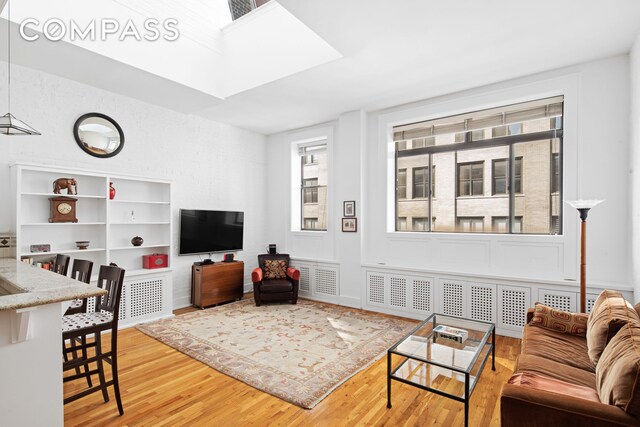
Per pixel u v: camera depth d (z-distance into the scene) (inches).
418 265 182.5
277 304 204.5
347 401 97.4
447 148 184.7
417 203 193.8
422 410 92.7
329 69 143.9
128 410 91.8
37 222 142.2
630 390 53.9
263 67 158.7
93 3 124.3
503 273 157.3
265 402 96.7
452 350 100.3
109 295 95.7
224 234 216.7
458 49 127.5
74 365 83.9
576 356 88.7
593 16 106.9
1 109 133.0
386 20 108.6
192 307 197.6
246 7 182.7
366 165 201.5
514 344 140.5
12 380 64.4
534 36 118.6
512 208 166.2
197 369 117.1
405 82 157.5
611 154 132.6
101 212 159.3
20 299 62.7
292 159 242.5
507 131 167.9
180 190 197.9
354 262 199.9
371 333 153.3
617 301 90.4
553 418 57.0
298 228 244.5
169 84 155.6
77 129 152.7
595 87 136.1
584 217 119.0
